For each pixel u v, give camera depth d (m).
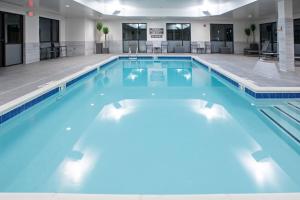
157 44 19.33
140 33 19.20
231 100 5.98
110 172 2.69
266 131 3.99
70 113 5.05
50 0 10.28
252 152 3.21
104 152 3.23
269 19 17.00
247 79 6.95
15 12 10.93
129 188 2.39
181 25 19.27
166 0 14.53
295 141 3.59
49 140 3.68
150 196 1.82
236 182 2.47
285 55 8.52
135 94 6.66
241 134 3.85
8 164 2.93
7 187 2.43
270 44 15.60
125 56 16.03
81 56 15.97
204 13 16.53
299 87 5.78
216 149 3.29
